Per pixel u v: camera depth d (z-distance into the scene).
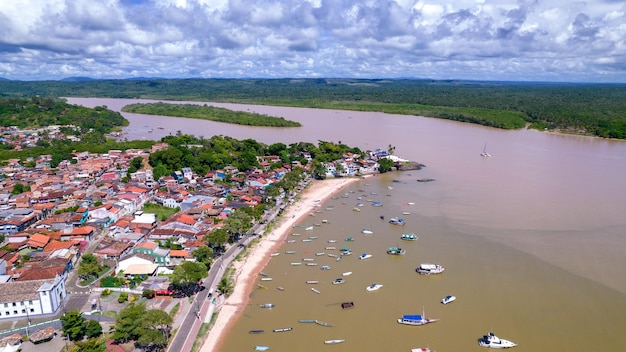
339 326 107.94
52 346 97.88
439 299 120.31
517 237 162.50
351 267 139.50
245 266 139.12
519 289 125.62
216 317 111.06
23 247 147.12
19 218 168.25
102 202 192.50
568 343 102.06
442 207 199.12
